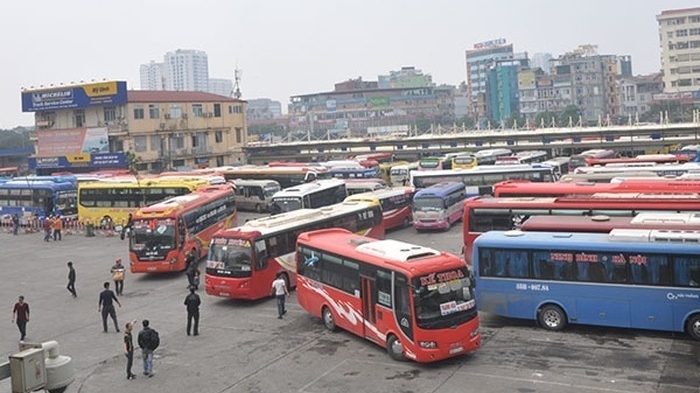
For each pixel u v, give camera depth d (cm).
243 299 2695
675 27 13562
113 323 2430
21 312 2259
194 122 8231
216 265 2633
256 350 2034
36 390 945
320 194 4428
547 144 7619
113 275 2867
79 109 7906
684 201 2594
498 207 2872
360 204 3419
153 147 7825
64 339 2272
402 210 4325
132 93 7862
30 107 8144
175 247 3170
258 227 2722
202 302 2698
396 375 1745
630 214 2664
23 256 3997
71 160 7856
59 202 5125
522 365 1756
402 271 1806
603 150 6838
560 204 2777
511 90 15412
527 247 2073
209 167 7838
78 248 4184
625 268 1936
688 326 1875
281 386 1722
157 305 2669
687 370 1648
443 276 1802
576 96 14612
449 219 4166
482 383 1647
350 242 2186
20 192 5225
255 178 5888
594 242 1988
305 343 2075
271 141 10706
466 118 16138
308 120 17862
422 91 17412
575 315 2011
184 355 2030
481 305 2153
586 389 1563
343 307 2103
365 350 1973
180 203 3356
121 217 4797
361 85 18500
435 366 1794
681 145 7088
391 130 15275
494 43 19762
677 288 1873
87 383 1827
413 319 1764
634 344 1877
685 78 13538
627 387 1559
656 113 12950
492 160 6250
